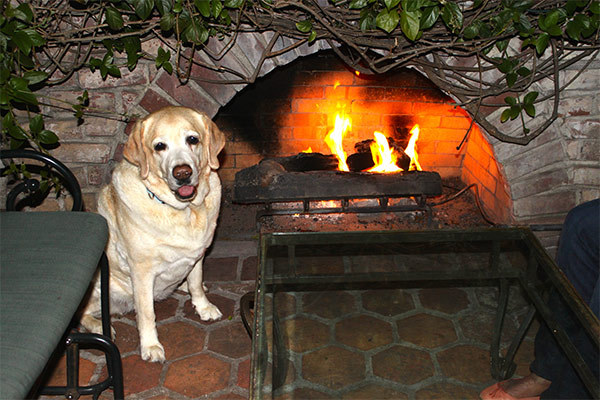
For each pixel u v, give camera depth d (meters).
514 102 2.41
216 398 1.96
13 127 2.14
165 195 1.88
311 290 2.26
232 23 2.23
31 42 2.06
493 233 2.02
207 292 2.57
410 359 1.94
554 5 2.19
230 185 3.50
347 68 3.17
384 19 2.07
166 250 2.00
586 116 2.46
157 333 2.29
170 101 2.40
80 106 2.29
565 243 1.69
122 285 2.26
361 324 2.11
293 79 3.19
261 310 1.51
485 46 2.29
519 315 2.11
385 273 2.05
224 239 3.03
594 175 2.57
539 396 1.69
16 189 1.77
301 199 2.97
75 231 1.39
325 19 2.23
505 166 2.62
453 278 2.06
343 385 1.81
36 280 1.16
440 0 2.04
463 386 1.83
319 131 3.39
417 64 2.41
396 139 3.45
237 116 3.30
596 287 1.50
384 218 3.24
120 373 1.44
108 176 2.51
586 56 2.34
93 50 2.27
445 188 3.54
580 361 1.45
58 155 2.45
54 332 1.02
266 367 1.42
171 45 2.27
